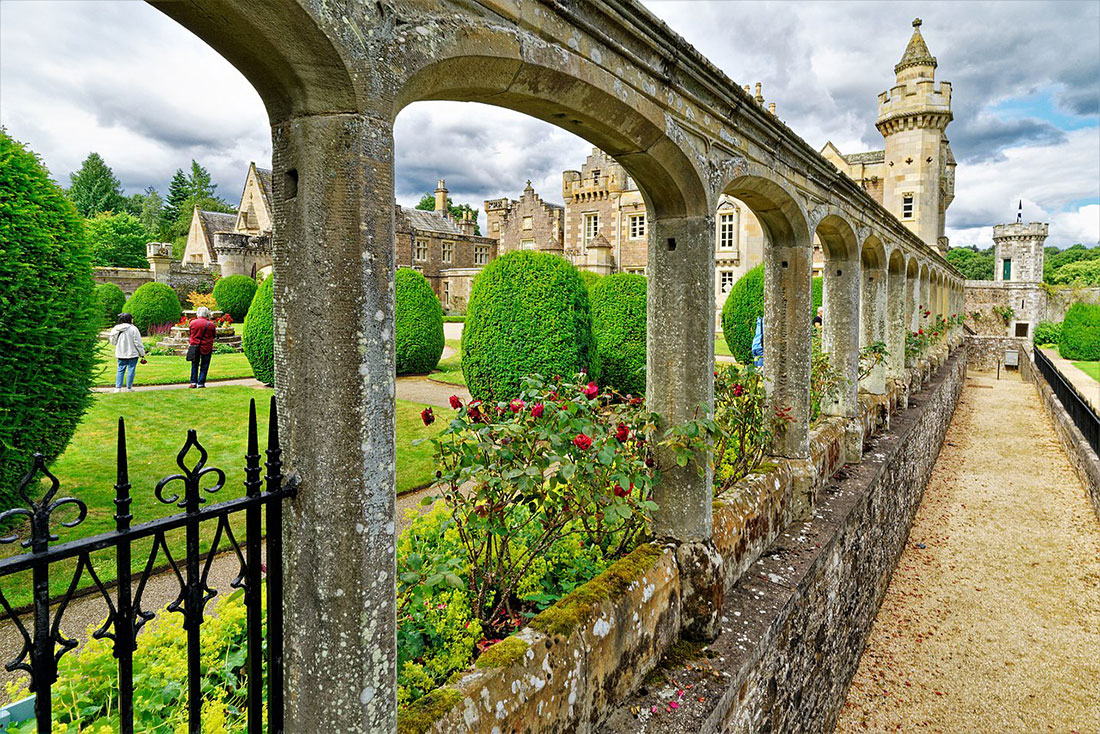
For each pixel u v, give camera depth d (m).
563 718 2.06
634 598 2.47
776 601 3.19
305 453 1.49
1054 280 56.94
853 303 5.93
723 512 3.38
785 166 3.97
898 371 8.83
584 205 33.12
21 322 4.20
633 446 3.05
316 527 1.49
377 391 1.51
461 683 1.80
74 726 1.80
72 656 2.09
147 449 6.73
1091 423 8.86
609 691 2.31
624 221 31.22
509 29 1.83
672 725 2.26
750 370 4.65
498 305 8.30
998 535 7.38
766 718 3.01
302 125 1.44
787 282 4.48
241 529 4.77
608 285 10.52
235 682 2.10
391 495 1.56
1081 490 8.77
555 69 2.00
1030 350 22.88
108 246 39.91
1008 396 17.25
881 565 5.77
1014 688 4.58
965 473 9.91
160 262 25.09
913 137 23.03
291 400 1.51
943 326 14.92
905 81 22.84
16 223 4.17
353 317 1.46
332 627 1.50
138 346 10.48
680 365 3.03
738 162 3.34
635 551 2.79
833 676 4.18
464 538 2.57
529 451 2.52
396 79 1.50
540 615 2.20
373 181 1.46
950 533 7.52
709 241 3.04
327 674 1.51
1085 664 4.83
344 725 1.51
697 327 3.00
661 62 2.55
